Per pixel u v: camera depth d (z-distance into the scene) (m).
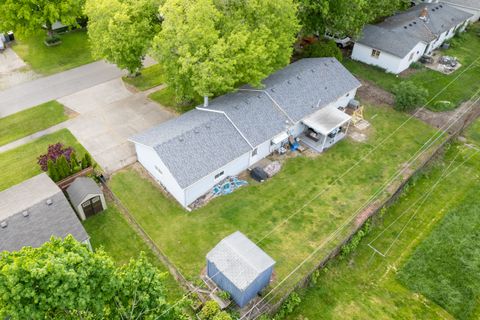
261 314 21.92
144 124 36.06
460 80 44.78
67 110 37.44
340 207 28.92
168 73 33.44
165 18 31.48
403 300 24.12
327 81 37.50
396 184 30.89
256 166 32.28
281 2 33.28
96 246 25.59
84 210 26.80
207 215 27.97
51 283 13.36
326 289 24.52
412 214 29.70
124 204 28.47
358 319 23.05
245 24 32.97
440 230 28.42
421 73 45.81
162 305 16.50
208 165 28.39
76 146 33.34
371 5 44.22
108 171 31.03
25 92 39.50
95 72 43.25
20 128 35.03
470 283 25.08
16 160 31.75
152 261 24.89
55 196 24.62
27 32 42.72
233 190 30.06
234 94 34.84
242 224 27.41
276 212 28.42
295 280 23.95
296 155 33.62
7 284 13.21
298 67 38.75
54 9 42.03
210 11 30.55
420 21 49.28
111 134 34.78
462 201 30.83
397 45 44.53
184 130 29.45
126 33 33.91
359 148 34.53
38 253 14.91
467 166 34.12
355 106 39.38
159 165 28.41
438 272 25.67
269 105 33.47
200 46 30.56
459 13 53.75
